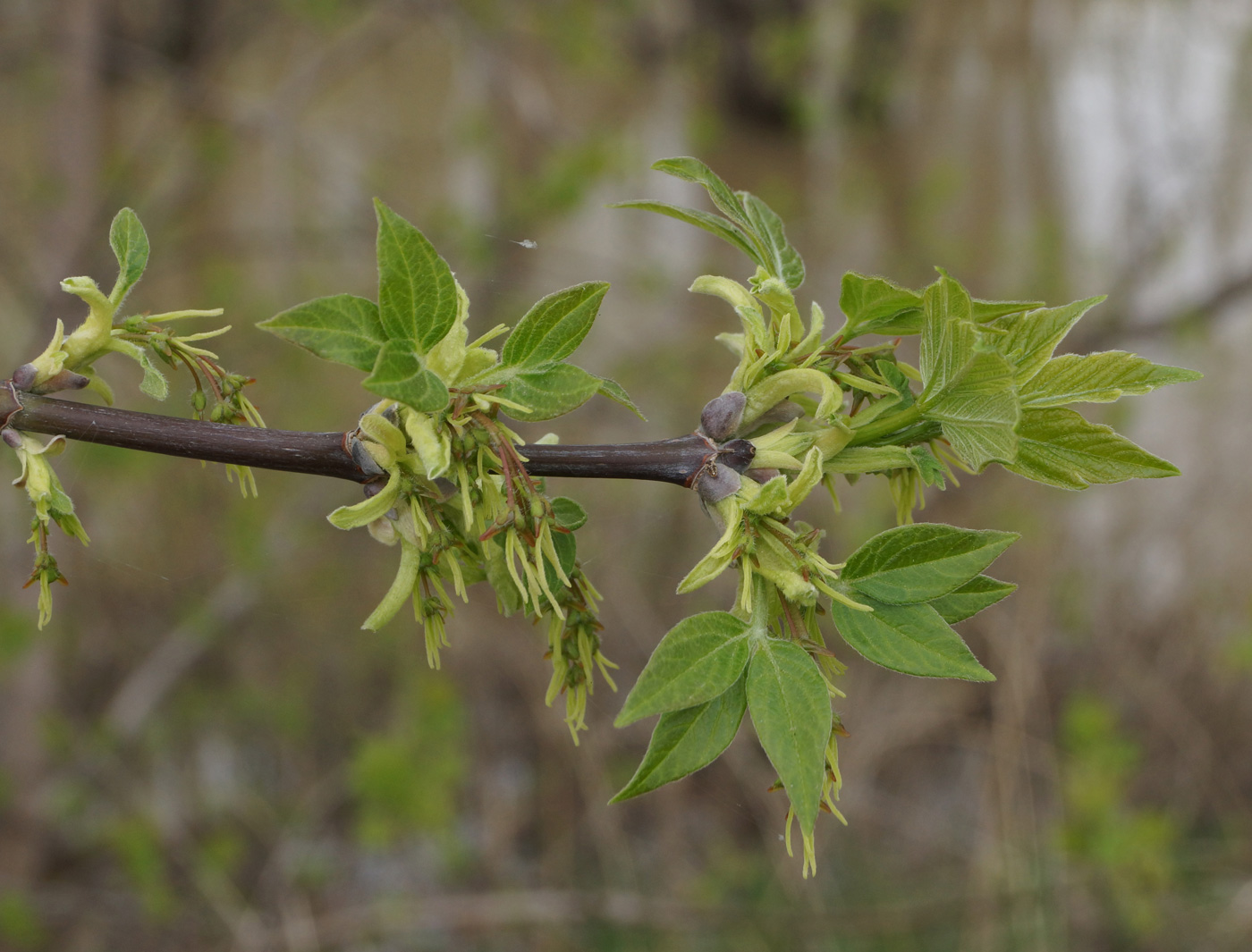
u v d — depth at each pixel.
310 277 6.48
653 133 7.71
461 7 5.94
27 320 5.27
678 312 6.52
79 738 5.00
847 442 1.16
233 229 6.09
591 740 5.07
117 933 4.86
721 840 5.35
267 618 5.56
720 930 4.69
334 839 5.46
